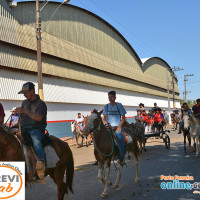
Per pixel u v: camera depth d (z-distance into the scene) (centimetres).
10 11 1878
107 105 696
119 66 3700
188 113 1184
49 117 2222
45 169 490
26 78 1969
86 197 595
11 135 464
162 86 5797
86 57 2830
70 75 2509
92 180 760
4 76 1777
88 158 1205
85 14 2922
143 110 1569
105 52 3356
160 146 1490
